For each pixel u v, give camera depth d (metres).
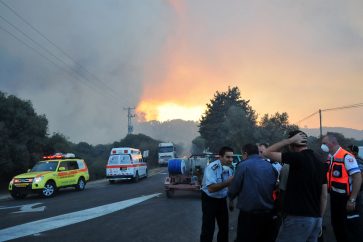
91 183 29.78
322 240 6.75
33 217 12.62
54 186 19.75
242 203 5.55
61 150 32.47
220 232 7.00
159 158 62.31
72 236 9.48
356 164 6.93
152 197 17.47
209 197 6.85
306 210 4.78
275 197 5.62
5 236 9.61
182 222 11.12
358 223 7.33
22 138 28.03
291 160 4.89
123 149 27.97
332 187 7.10
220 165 6.89
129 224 10.93
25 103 30.25
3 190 26.22
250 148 5.86
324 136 7.34
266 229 5.59
